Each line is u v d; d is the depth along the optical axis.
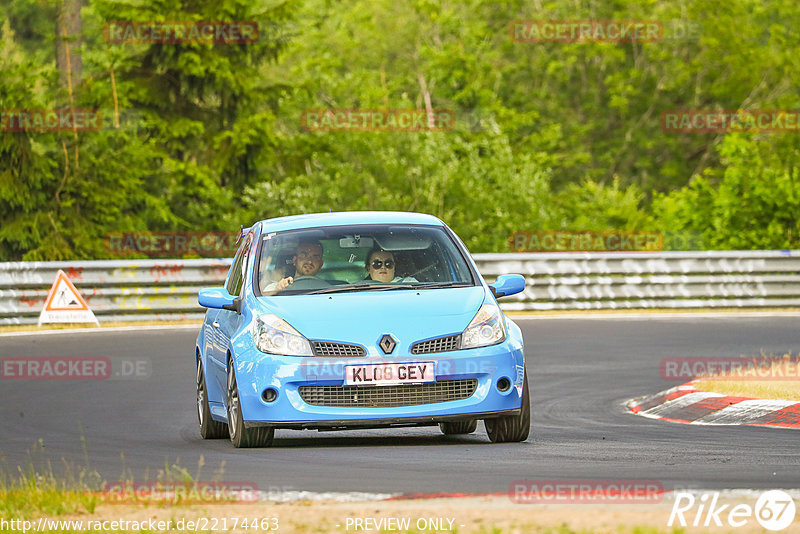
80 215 116.06
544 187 131.25
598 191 146.38
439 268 36.44
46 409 47.25
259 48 138.25
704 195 114.00
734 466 28.73
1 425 42.75
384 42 198.75
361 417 32.62
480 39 188.62
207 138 137.00
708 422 40.94
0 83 114.81
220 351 36.38
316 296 34.88
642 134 197.88
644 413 44.50
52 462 32.50
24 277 84.38
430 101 190.50
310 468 29.39
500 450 32.44
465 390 33.25
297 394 32.94
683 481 26.14
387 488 25.80
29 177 112.44
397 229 37.59
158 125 132.12
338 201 128.00
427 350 33.06
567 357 63.59
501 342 33.72
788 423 38.97
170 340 71.75
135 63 136.00
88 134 118.81
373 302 34.22
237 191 137.25
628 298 95.94
